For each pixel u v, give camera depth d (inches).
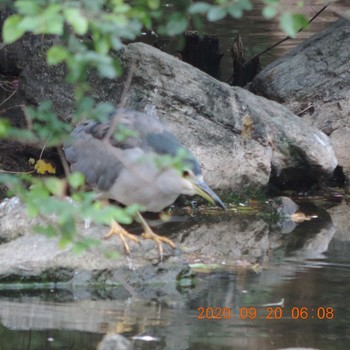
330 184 723.4
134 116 470.9
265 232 579.2
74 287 443.8
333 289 446.6
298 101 778.8
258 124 673.6
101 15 273.7
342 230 593.0
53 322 392.8
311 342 368.2
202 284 456.4
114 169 463.5
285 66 799.1
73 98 637.3
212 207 637.3
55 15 255.3
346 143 730.8
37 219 469.1
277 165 679.7
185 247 532.7
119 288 446.9
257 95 772.0
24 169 632.4
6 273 438.0
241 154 654.5
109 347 362.9
